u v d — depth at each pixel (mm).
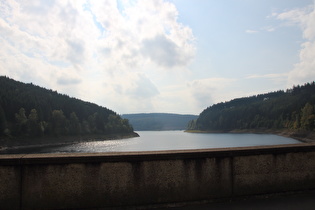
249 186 5488
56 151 70375
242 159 5484
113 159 4746
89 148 80375
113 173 4746
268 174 5637
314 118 108125
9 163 4395
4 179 4387
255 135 142750
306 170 5902
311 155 5980
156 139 133250
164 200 4953
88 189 4629
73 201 4570
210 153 5258
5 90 131750
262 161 5613
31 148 83875
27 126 102000
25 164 4449
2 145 85375
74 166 4602
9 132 94438
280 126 149375
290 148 5824
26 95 137875
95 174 4672
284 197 5598
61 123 119812
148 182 4891
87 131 134375
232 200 5352
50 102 143750
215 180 5273
